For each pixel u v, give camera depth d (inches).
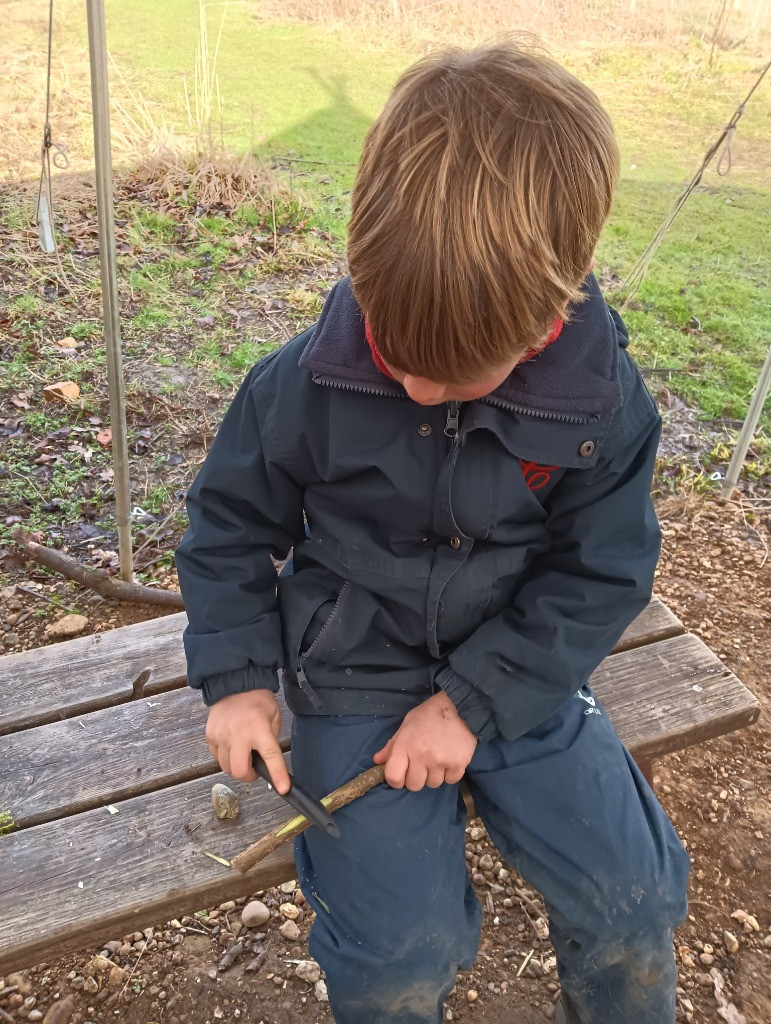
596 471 50.3
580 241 40.9
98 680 64.7
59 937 49.0
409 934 46.8
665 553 107.7
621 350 49.3
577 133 39.8
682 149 233.9
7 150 199.8
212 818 54.9
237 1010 65.0
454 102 39.3
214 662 51.4
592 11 318.7
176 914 51.9
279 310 153.5
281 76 263.6
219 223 177.9
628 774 52.8
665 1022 51.5
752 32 311.4
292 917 71.0
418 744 50.1
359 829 49.2
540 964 68.9
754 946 70.7
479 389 43.0
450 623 52.9
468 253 37.7
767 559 107.7
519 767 51.7
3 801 55.9
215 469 53.2
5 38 274.8
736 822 79.6
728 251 182.9
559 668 50.3
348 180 202.4
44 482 111.3
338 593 54.5
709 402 133.5
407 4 316.8
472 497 49.4
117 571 99.7
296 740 55.2
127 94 237.3
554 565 53.1
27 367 131.9
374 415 48.6
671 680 65.6
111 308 77.3
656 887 48.9
